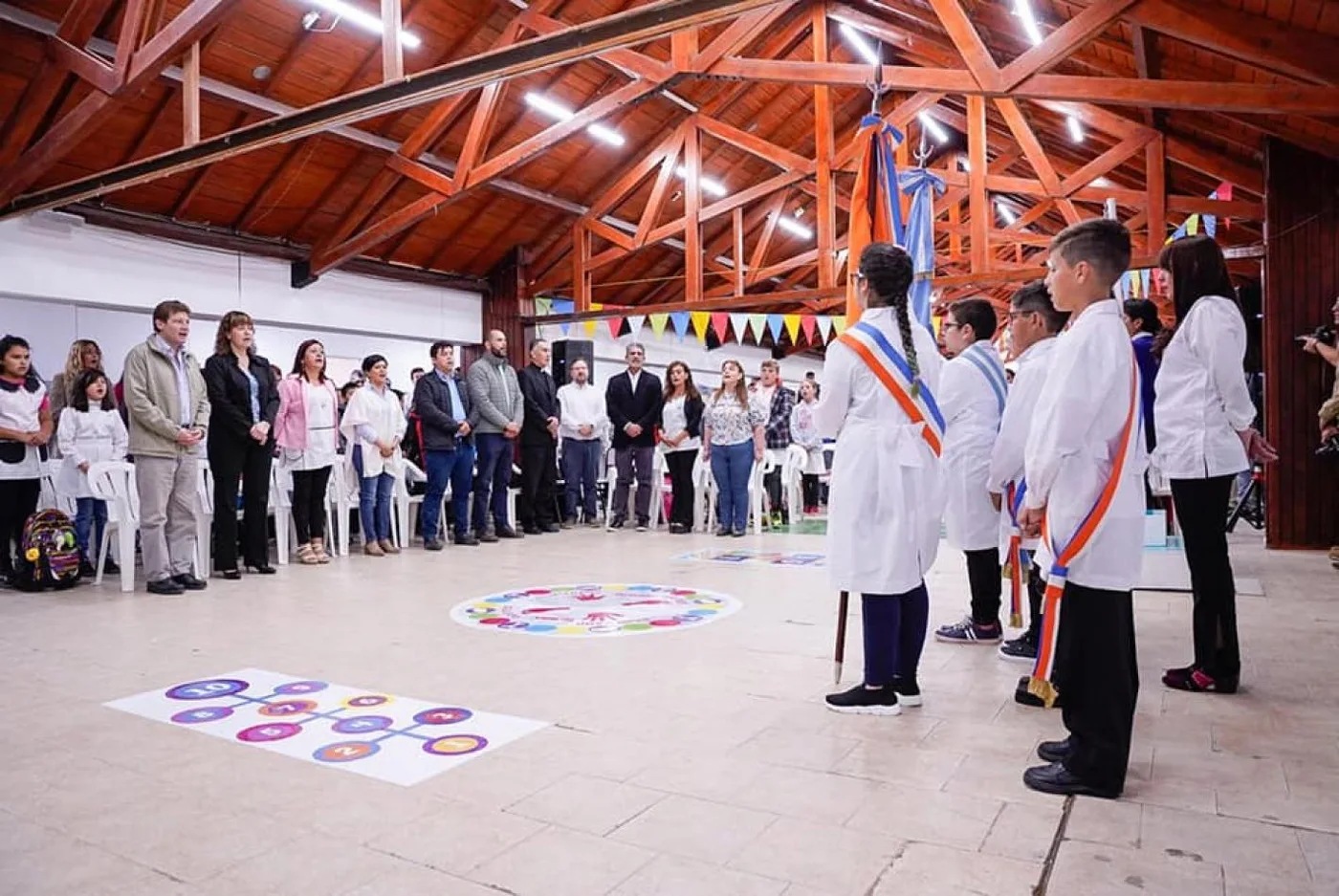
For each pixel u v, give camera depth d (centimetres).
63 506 567
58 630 372
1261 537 715
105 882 155
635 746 224
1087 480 188
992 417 335
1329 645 326
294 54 765
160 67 552
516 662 312
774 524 830
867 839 168
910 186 369
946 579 495
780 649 328
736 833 172
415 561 582
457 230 1108
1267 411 636
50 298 774
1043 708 255
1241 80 543
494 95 851
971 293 1332
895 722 242
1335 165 623
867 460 247
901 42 897
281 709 259
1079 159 1055
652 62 770
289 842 170
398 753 221
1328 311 622
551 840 170
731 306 1075
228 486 512
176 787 200
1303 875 151
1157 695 264
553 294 1281
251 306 936
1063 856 160
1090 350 190
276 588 477
